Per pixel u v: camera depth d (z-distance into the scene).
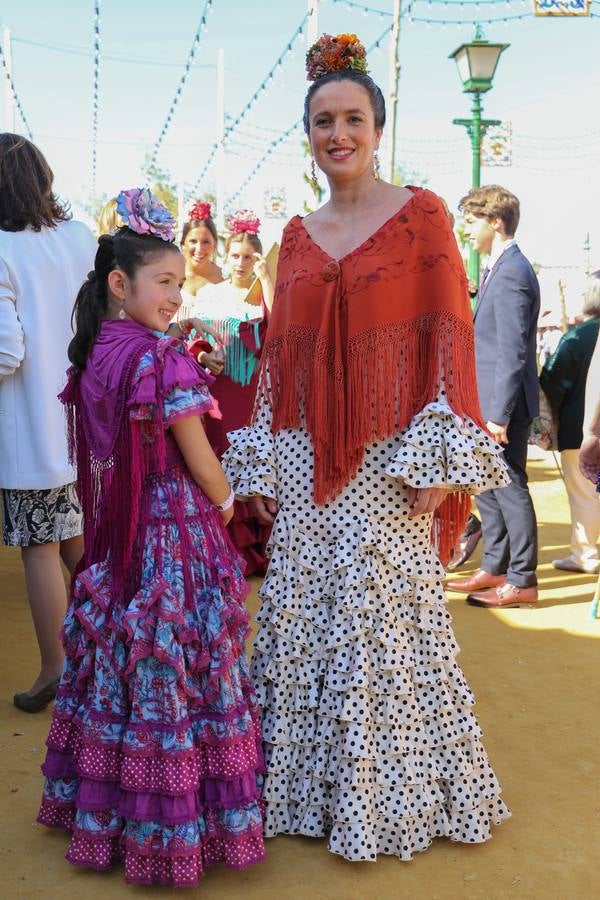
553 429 6.29
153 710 2.65
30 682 4.19
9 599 5.52
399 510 3.00
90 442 2.78
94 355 2.77
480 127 11.04
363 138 2.98
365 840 2.81
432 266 2.98
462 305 2.99
